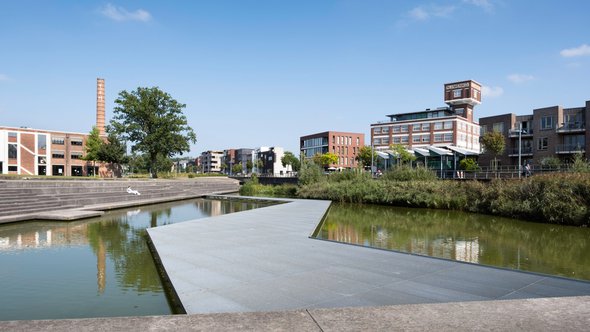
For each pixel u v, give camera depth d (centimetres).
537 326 336
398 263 789
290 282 644
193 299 557
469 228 1560
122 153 5981
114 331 311
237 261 794
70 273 787
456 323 342
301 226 1342
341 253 884
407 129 7569
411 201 2547
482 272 719
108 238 1188
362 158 6719
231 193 4316
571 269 885
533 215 1808
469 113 7794
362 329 325
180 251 889
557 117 4466
